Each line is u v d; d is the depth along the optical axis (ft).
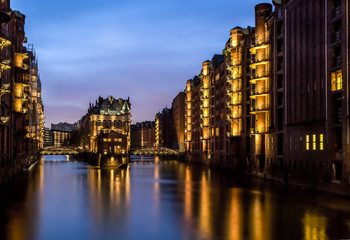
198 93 419.54
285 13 193.88
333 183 147.13
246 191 163.43
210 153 359.46
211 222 100.07
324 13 158.81
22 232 90.33
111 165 348.79
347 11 141.28
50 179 227.20
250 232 88.69
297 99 180.96
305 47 174.09
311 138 167.43
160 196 151.23
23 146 282.77
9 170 207.51
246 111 255.09
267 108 216.13
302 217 105.40
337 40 150.41
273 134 207.51
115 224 98.99
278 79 204.95
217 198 143.64
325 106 156.46
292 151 185.16
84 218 106.73
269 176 212.02
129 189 176.86
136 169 337.72
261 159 228.63
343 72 142.51
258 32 223.30
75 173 283.59
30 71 346.95
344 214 109.60
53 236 86.99
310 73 169.48
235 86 268.41
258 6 224.74
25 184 195.93
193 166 379.35
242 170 255.09
